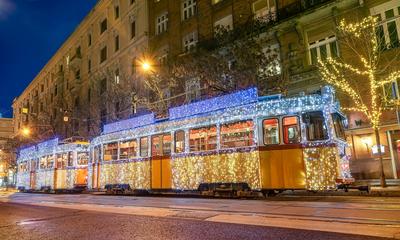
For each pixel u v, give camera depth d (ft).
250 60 57.88
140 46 106.22
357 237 16.60
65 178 76.84
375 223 19.72
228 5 83.51
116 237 19.22
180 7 96.94
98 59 132.05
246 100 40.19
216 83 60.54
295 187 35.04
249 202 34.14
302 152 35.24
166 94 81.25
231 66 60.85
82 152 77.56
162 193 56.29
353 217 22.03
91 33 140.97
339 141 34.91
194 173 43.68
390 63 52.65
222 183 40.37
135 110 83.61
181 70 68.44
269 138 37.55
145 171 51.13
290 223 20.99
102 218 27.30
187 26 93.71
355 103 56.29
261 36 70.23
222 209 28.91
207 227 20.94
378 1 57.67
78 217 28.78
